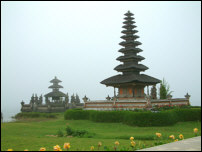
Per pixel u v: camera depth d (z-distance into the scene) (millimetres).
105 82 47219
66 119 46219
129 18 50219
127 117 35969
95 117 40219
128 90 46906
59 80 80250
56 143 20953
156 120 33750
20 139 24672
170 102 45250
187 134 25703
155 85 51688
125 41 49781
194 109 38438
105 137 25312
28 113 66688
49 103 70562
